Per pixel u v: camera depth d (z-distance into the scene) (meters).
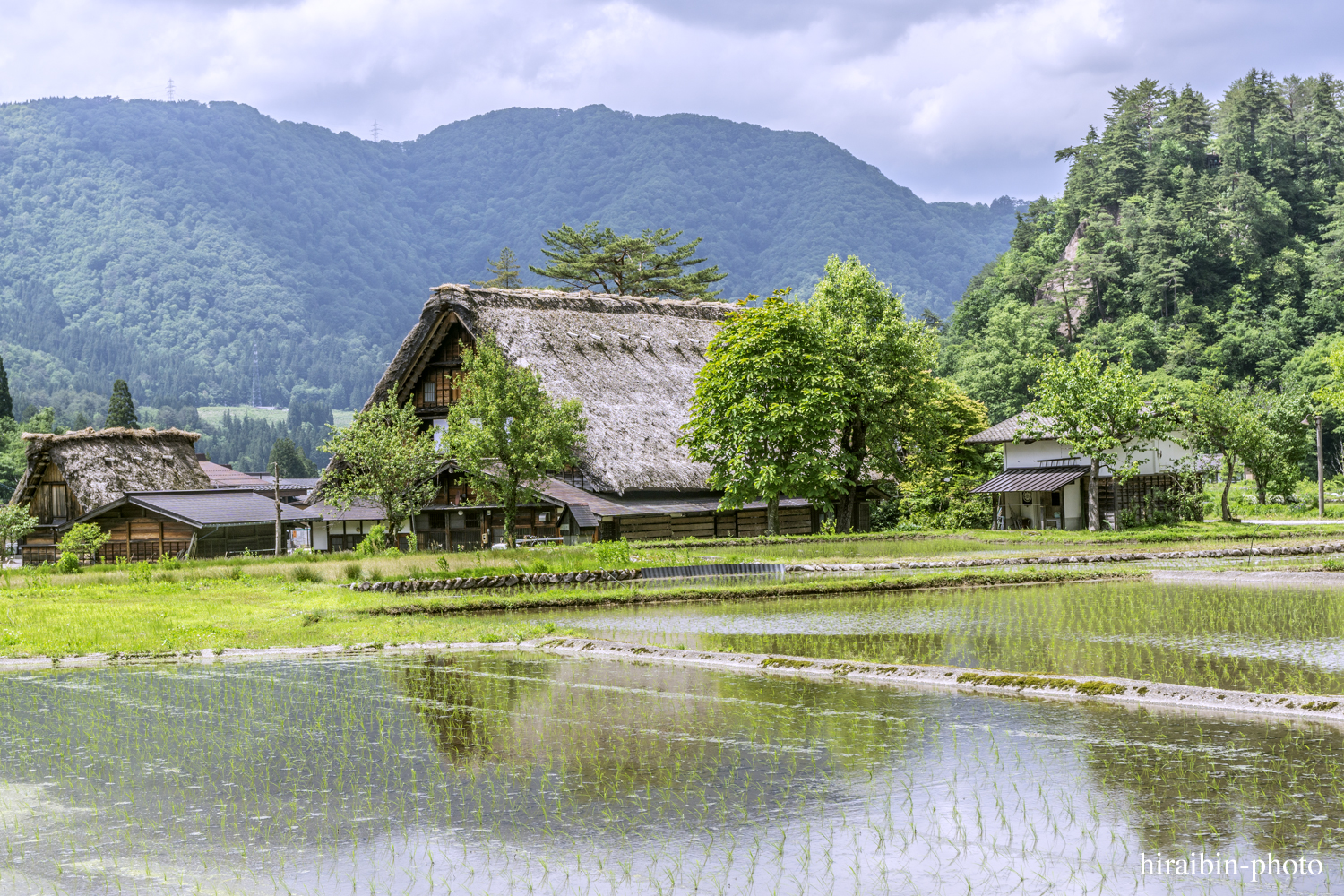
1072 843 9.35
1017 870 8.83
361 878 9.05
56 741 13.84
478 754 12.75
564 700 15.83
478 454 46.94
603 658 19.92
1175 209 156.50
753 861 9.16
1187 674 16.27
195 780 11.94
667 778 11.55
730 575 37.00
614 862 9.22
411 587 33.44
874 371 58.78
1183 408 64.75
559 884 8.79
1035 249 178.12
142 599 31.41
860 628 22.98
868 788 10.99
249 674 18.80
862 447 60.81
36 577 37.62
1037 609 25.47
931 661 18.17
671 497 58.94
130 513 57.06
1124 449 58.03
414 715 14.98
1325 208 170.12
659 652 19.72
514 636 22.56
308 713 15.28
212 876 9.18
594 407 58.06
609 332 65.00
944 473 69.06
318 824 10.38
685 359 67.00
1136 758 11.76
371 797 11.16
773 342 52.38
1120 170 174.75
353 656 20.84
